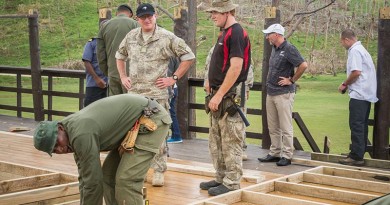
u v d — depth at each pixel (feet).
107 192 13.23
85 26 66.69
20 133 29.73
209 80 16.51
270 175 20.11
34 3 71.67
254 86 25.41
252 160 22.68
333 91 44.86
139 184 12.58
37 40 34.06
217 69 16.21
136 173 12.40
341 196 16.42
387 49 22.20
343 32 21.66
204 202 15.07
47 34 65.82
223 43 15.93
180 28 27.17
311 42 53.16
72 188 14.90
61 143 11.38
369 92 21.38
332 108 41.32
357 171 19.22
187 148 25.38
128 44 17.95
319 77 48.62
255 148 25.41
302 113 40.57
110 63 20.67
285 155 21.70
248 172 20.42
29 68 35.06
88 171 11.47
